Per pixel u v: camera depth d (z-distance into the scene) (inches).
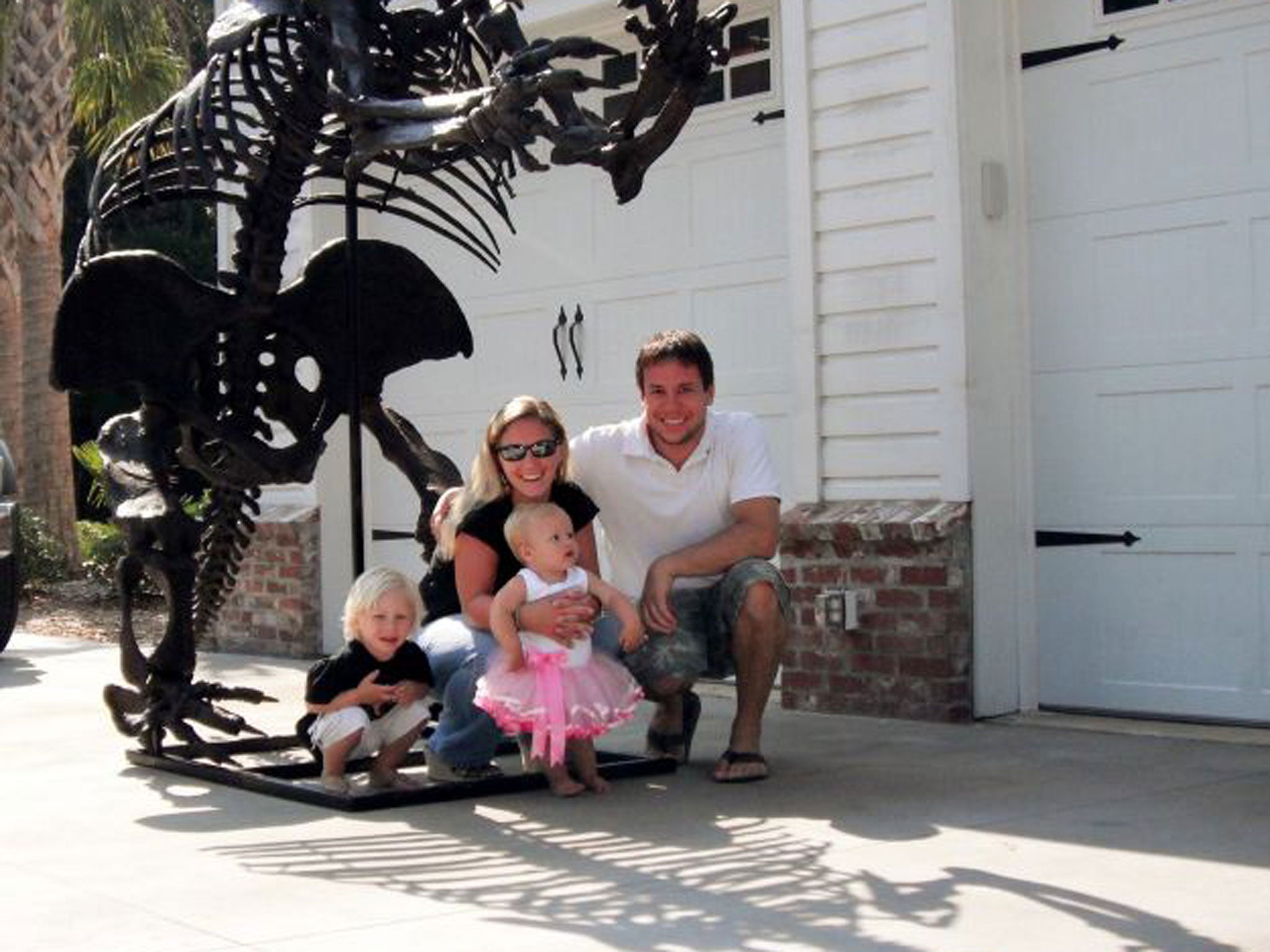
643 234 378.0
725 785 247.8
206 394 271.3
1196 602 293.7
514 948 166.7
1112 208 301.7
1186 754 265.1
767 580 246.7
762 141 355.3
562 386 395.9
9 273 721.6
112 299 260.4
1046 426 310.5
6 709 336.5
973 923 171.8
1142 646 300.0
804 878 191.6
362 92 243.6
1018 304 311.1
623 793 243.1
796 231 325.1
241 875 200.1
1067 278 307.4
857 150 316.8
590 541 247.4
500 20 237.5
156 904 187.2
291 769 263.0
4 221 716.7
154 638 507.8
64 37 721.0
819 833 214.8
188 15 856.3
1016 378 310.5
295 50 268.5
